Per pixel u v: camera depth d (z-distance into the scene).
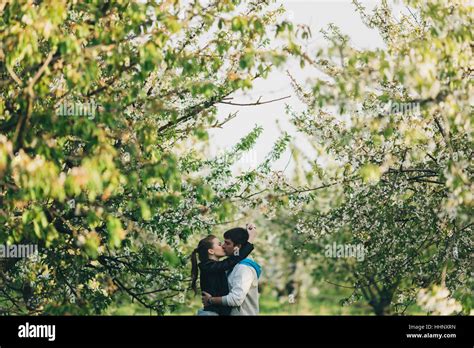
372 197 11.54
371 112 9.37
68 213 9.01
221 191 10.84
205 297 9.26
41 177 6.46
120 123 8.16
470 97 7.86
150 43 7.18
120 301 12.89
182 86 8.69
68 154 8.23
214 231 14.20
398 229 11.90
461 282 10.49
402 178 11.13
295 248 13.25
